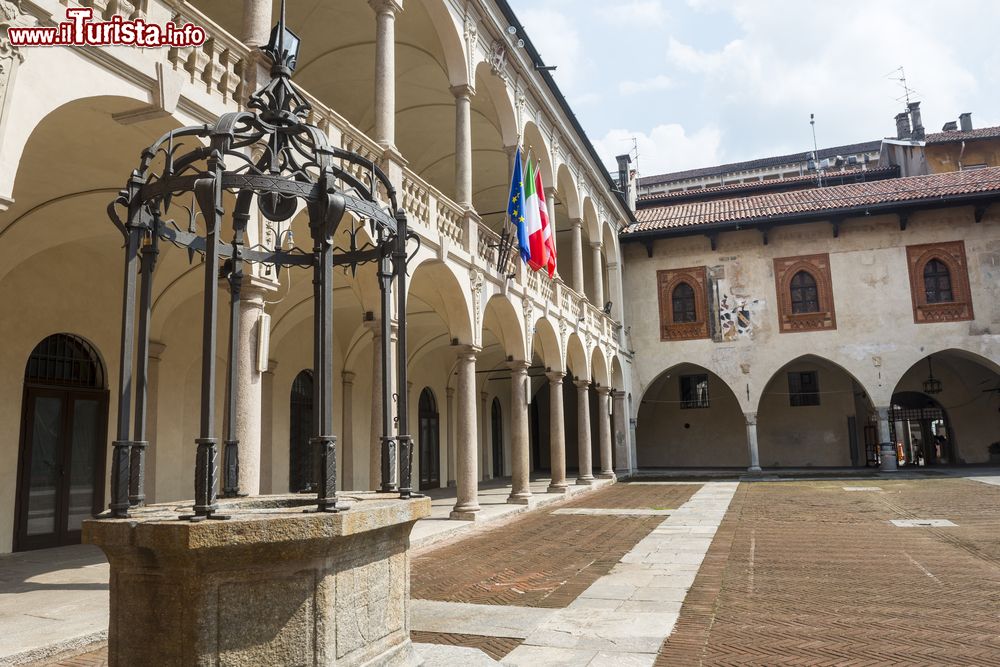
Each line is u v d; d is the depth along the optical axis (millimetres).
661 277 34406
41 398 12250
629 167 38281
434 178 25391
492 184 27578
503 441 34938
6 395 11617
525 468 19062
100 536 3863
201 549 3619
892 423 36156
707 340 33312
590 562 10938
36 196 10156
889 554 11297
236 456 5734
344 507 4316
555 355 22531
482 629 6988
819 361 35812
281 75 4957
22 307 11938
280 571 3941
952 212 31156
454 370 28891
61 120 7777
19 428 11766
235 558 3746
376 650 4574
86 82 6738
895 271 31516
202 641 3693
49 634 6180
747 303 33000
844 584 9062
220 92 8445
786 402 37094
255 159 8719
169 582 3801
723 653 6152
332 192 4586
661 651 6227
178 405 15102
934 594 8461
